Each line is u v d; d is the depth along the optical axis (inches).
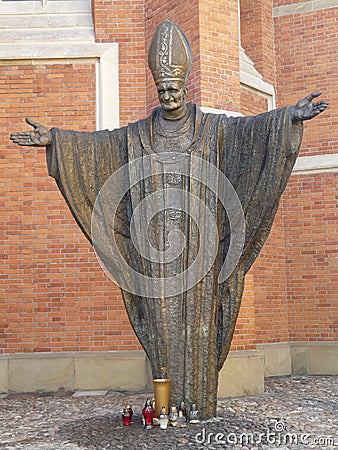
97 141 284.2
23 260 449.7
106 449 249.0
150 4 460.4
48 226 451.8
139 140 281.6
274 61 542.3
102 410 350.6
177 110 275.3
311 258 518.6
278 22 542.9
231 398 386.9
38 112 460.1
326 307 511.8
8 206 453.4
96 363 439.8
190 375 271.1
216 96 415.8
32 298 446.9
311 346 513.0
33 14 473.1
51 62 462.6
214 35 419.5
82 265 448.5
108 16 466.3
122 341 442.3
